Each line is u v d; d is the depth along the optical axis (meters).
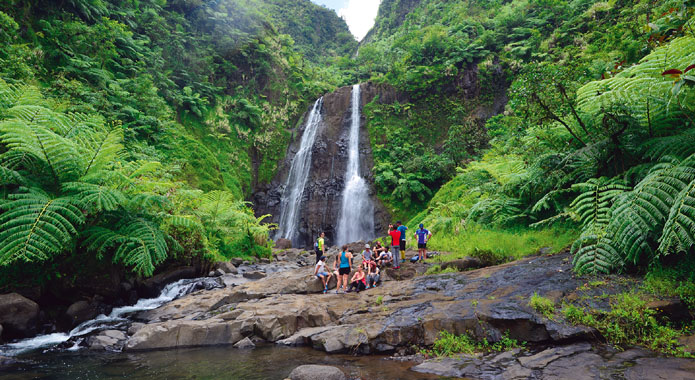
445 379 4.16
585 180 8.96
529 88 11.33
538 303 5.31
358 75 50.53
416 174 31.22
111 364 5.32
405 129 36.88
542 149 10.84
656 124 7.25
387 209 31.41
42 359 5.63
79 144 8.70
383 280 9.29
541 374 3.94
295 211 33.50
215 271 12.33
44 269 7.79
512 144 14.41
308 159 35.97
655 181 5.68
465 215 14.38
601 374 3.73
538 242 9.58
